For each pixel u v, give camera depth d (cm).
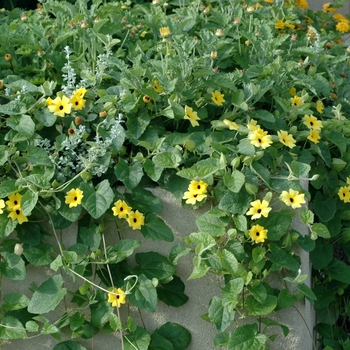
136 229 116
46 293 109
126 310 117
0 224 110
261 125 128
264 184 114
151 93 120
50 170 114
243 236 112
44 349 116
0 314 113
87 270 114
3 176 116
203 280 117
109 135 117
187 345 117
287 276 115
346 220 131
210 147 118
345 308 130
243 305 112
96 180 119
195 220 117
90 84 123
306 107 129
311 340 123
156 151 116
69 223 115
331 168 130
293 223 116
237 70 135
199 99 126
